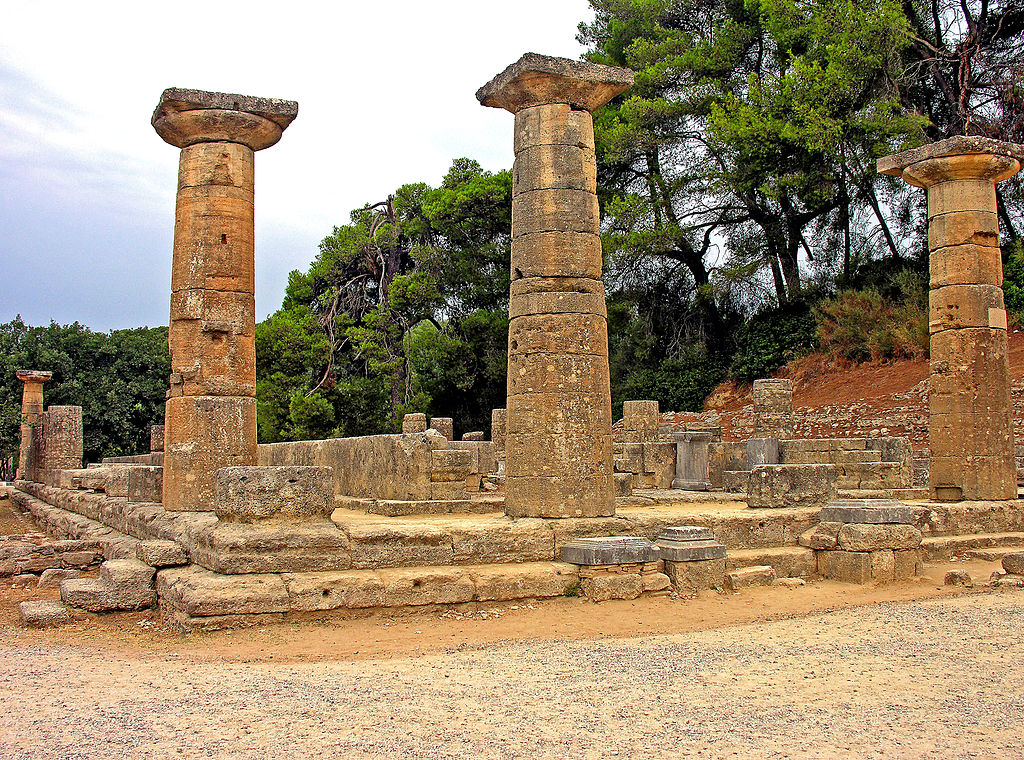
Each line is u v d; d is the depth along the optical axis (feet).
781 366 123.95
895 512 43.06
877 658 26.91
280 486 34.83
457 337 142.82
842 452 68.69
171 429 45.06
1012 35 110.42
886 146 103.81
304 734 19.48
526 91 41.45
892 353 109.29
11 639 32.12
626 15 131.44
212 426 44.75
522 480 40.52
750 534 44.09
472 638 31.14
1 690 23.41
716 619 34.53
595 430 41.01
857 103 108.37
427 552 36.42
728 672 25.17
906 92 112.16
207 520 38.04
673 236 119.24
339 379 140.77
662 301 136.56
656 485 67.87
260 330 137.59
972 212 59.06
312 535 34.50
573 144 41.83
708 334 133.90
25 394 113.50
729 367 130.00
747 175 114.83
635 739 19.20
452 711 21.21
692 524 42.80
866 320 112.47
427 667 25.99
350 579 33.58
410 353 138.72
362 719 20.56
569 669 25.58
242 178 46.65
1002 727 20.13
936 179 60.23
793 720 20.61
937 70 110.32
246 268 46.47
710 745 18.84
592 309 41.52
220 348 45.42
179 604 32.83
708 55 122.21
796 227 122.31
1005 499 57.11
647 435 79.66
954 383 58.44
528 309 41.24
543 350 40.75
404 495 47.83
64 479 69.15
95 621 34.94
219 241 45.70
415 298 137.49
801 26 113.39
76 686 23.81
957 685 23.79
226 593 31.89
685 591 38.42
